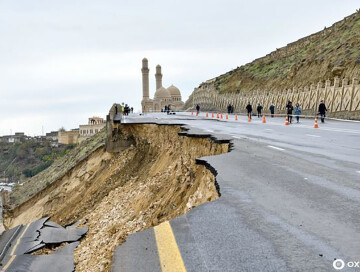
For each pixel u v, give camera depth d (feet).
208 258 17.84
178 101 627.46
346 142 63.36
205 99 363.76
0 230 142.10
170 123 119.14
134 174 121.39
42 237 75.36
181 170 76.07
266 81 282.56
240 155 48.16
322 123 117.08
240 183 32.32
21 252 67.26
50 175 240.12
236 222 22.62
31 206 163.94
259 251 18.44
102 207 101.76
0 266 56.24
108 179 130.82
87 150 210.18
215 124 118.42
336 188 30.07
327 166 40.09
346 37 211.00
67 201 140.77
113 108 154.40
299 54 282.56
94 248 61.46
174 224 22.76
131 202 85.05
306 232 20.75
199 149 73.36
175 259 17.88
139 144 137.39
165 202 67.05
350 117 121.49
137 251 19.04
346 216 23.18
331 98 142.72
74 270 52.80
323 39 263.70
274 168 38.93
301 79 212.84
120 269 17.15
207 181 40.93
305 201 26.71
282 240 19.71
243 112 231.30
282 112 184.14
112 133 146.92
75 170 159.02
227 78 366.22
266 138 70.13
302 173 36.27
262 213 24.20
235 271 16.49
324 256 17.63
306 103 162.91
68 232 79.15
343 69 166.40
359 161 43.16
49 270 53.36
